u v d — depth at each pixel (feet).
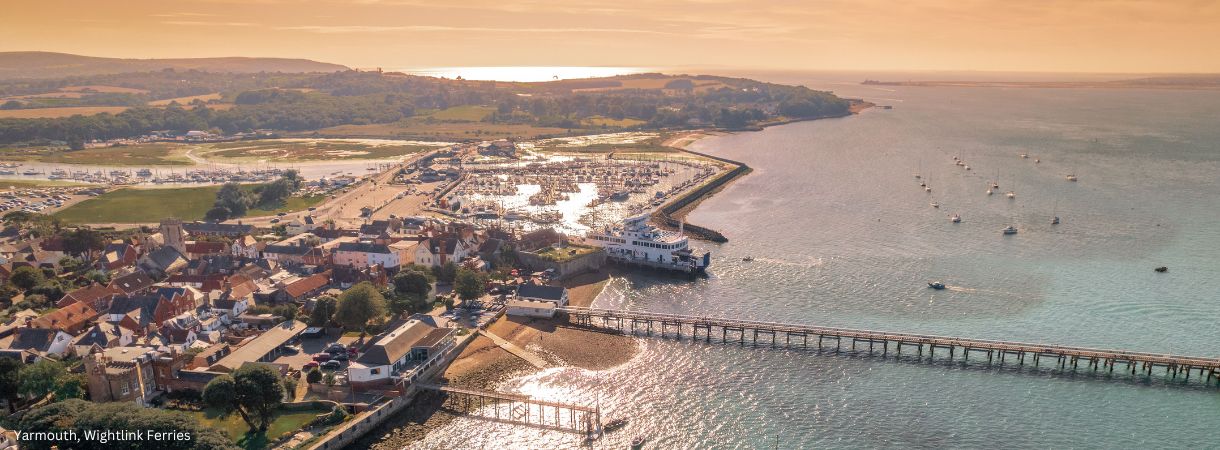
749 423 536.01
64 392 529.04
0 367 521.24
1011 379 600.39
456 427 540.11
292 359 637.71
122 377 534.78
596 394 587.68
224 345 645.92
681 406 564.71
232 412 533.96
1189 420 531.91
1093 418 536.01
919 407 555.28
